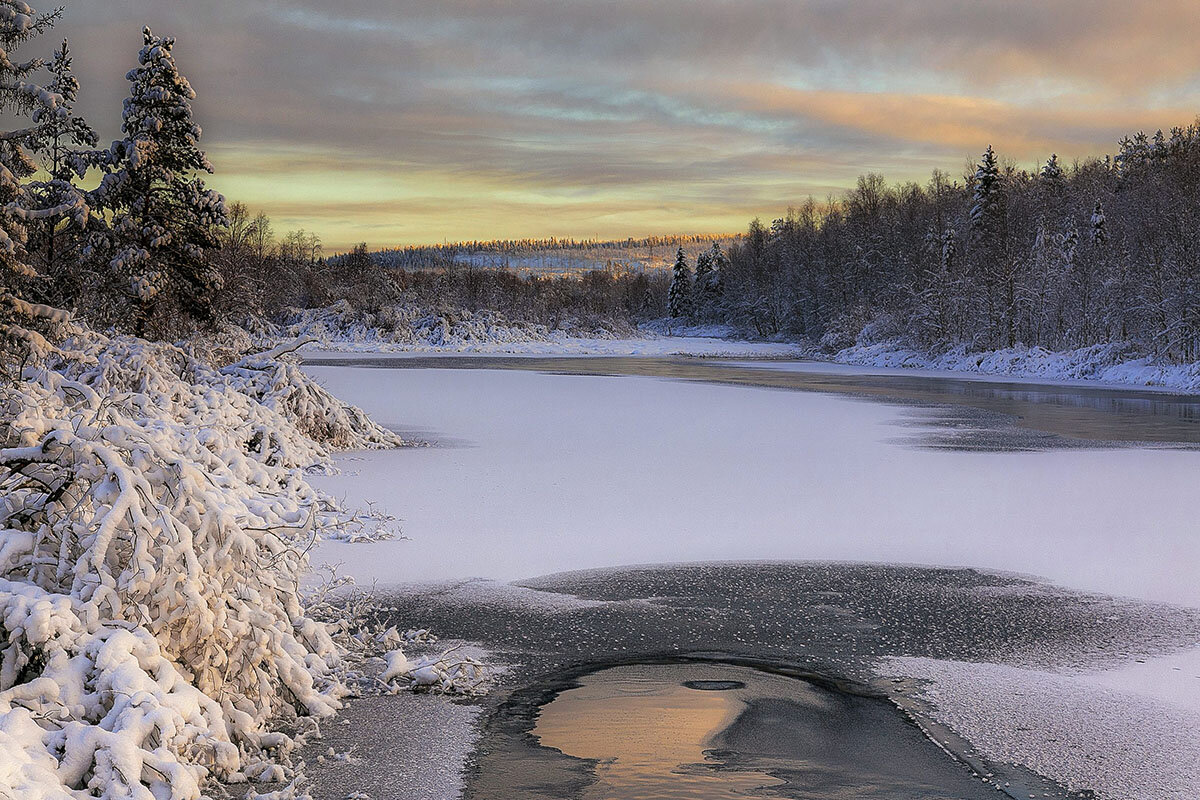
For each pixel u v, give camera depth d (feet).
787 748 18.92
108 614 18.47
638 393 119.03
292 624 22.48
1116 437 76.79
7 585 17.88
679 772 17.84
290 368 67.62
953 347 237.66
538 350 278.67
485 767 18.11
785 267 410.52
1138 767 17.98
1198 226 178.29
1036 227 278.67
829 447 68.80
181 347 72.59
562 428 79.51
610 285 582.76
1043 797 16.80
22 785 13.82
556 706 21.27
